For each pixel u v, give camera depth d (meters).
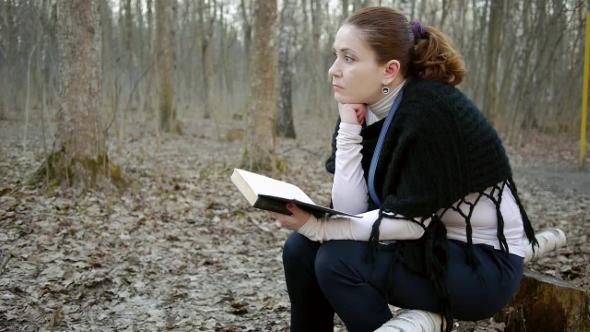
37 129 11.37
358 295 1.55
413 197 1.46
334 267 1.55
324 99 15.84
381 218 1.50
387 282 1.53
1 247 3.74
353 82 1.61
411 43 1.59
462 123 1.47
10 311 2.79
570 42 17.86
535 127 18.42
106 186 5.69
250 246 4.54
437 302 1.56
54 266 3.50
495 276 1.55
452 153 1.45
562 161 11.89
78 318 2.84
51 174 5.65
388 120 1.61
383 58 1.58
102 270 3.55
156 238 4.42
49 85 9.93
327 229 1.55
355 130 1.67
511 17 16.05
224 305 3.19
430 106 1.47
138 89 15.22
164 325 2.84
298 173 8.73
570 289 2.55
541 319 2.63
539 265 3.83
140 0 15.81
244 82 14.20
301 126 19.61
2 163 6.73
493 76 13.41
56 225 4.38
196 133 14.95
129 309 3.04
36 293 3.05
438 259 1.54
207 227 4.96
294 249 1.75
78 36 5.59
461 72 1.60
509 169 1.58
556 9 15.73
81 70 5.59
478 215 1.57
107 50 10.12
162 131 14.30
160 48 14.38
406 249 1.54
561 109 17.52
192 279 3.61
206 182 7.04
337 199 1.70
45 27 7.61
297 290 1.79
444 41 1.61
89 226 4.48
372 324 1.56
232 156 10.17
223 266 3.95
